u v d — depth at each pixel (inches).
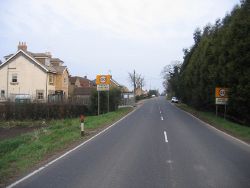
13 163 446.0
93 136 757.3
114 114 1488.7
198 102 1851.6
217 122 1103.0
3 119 1487.5
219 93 1213.1
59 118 1537.9
